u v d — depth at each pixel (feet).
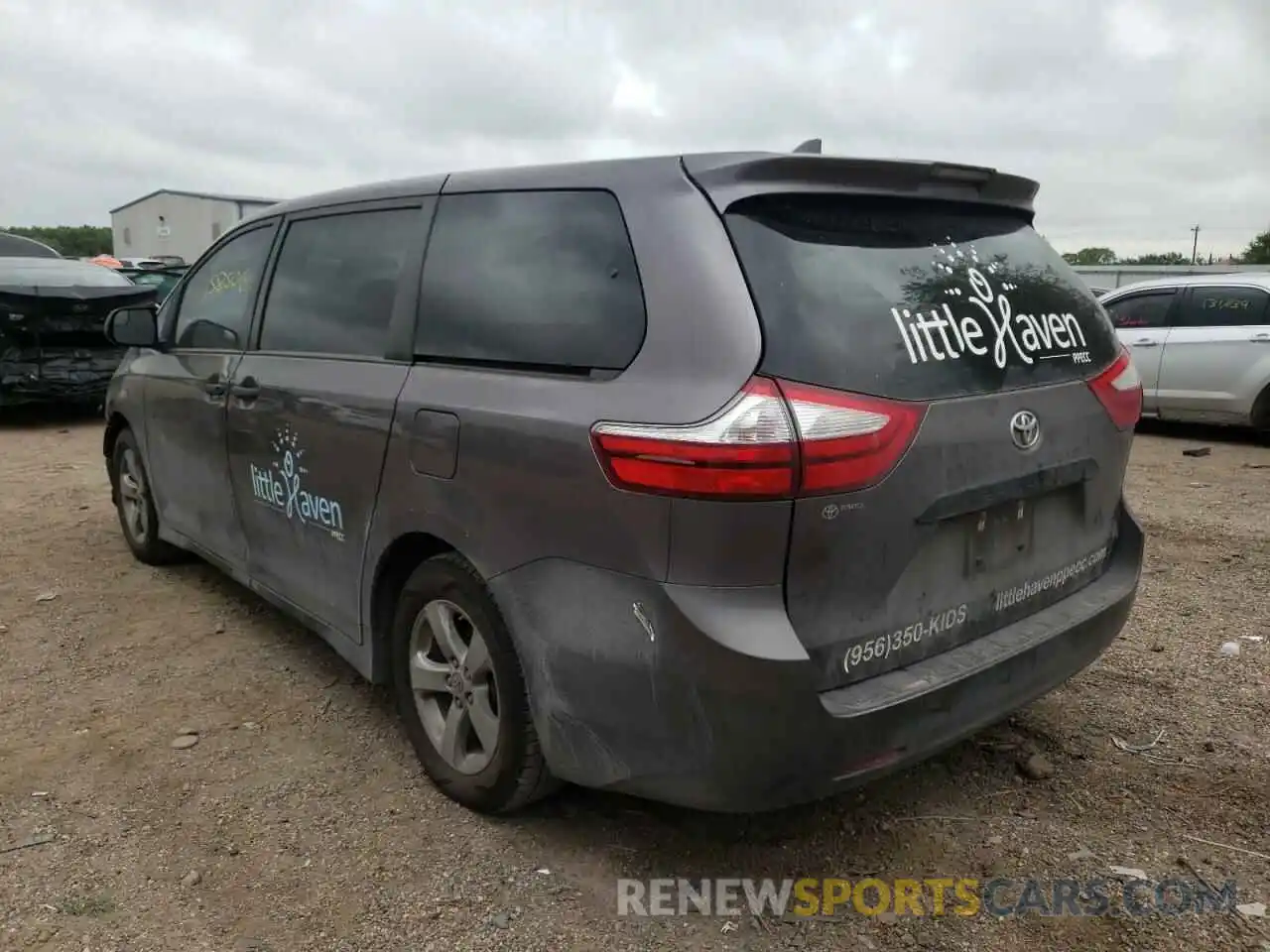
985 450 8.48
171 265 64.80
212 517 14.58
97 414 37.65
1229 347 31.99
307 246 12.65
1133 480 26.11
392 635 10.86
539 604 8.57
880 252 8.46
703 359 7.63
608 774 8.34
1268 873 9.08
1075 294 10.14
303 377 11.78
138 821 9.93
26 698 12.61
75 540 19.54
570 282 8.84
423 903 8.73
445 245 10.30
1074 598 10.07
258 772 10.90
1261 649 14.06
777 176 8.09
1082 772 10.82
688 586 7.52
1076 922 8.47
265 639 14.60
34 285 33.01
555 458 8.29
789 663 7.40
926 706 8.14
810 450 7.35
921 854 9.44
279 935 8.32
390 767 11.02
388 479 10.20
